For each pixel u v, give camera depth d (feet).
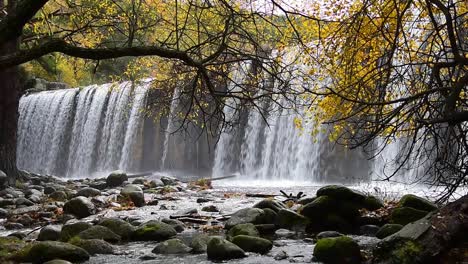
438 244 19.19
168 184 62.39
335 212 30.58
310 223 30.55
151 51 25.67
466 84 22.70
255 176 81.46
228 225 31.27
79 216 38.14
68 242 27.76
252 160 82.28
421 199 29.19
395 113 23.15
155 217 36.78
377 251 20.57
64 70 121.49
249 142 83.10
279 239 28.45
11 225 35.17
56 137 105.60
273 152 79.61
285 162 77.71
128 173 93.61
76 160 102.12
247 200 45.65
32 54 24.16
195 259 24.67
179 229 31.81
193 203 44.80
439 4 22.70
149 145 93.97
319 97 34.63
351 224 30.40
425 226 19.89
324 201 30.71
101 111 99.71
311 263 23.30
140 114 91.25
